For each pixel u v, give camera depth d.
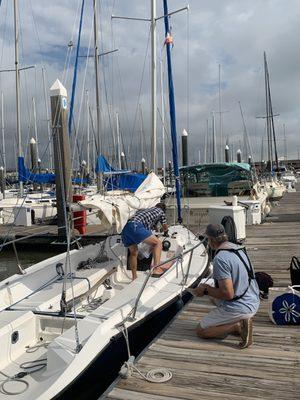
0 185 22.56
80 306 4.79
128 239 5.29
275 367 3.58
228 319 3.97
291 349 3.93
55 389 3.06
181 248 6.18
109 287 5.27
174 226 7.99
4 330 3.80
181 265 5.29
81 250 5.90
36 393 3.09
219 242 3.95
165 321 4.71
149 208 5.65
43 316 4.15
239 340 4.12
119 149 21.81
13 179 25.02
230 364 3.66
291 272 4.96
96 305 4.82
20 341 3.95
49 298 4.70
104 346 3.53
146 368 3.62
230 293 3.83
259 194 14.31
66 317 4.08
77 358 3.26
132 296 4.45
